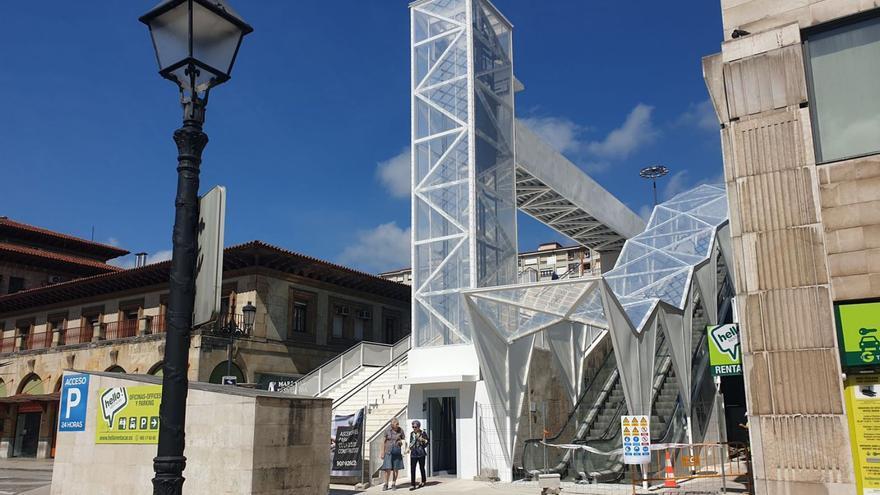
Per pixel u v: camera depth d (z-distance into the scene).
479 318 19.75
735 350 16.83
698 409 24.05
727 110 9.76
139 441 15.11
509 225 24.47
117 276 37.47
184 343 5.30
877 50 9.01
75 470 15.99
